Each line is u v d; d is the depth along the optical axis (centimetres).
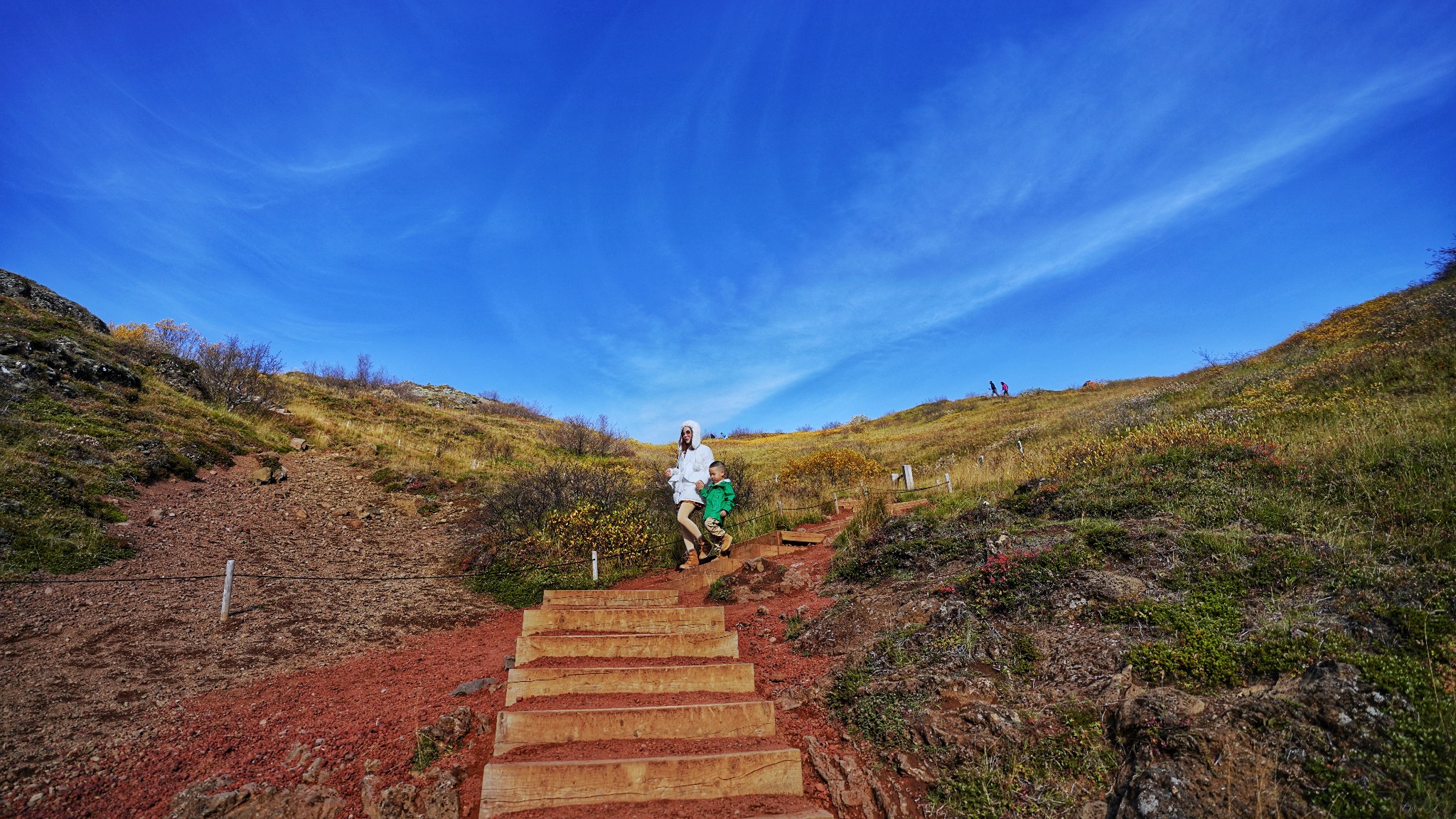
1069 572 523
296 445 1678
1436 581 409
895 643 498
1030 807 333
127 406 1416
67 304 2000
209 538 977
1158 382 2791
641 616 550
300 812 366
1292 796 298
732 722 420
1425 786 288
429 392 3916
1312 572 467
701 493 830
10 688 517
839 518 1138
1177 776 313
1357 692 332
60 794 393
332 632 731
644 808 353
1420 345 1285
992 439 2277
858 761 393
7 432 1051
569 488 1260
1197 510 638
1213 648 400
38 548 779
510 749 392
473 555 1078
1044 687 414
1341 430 852
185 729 478
